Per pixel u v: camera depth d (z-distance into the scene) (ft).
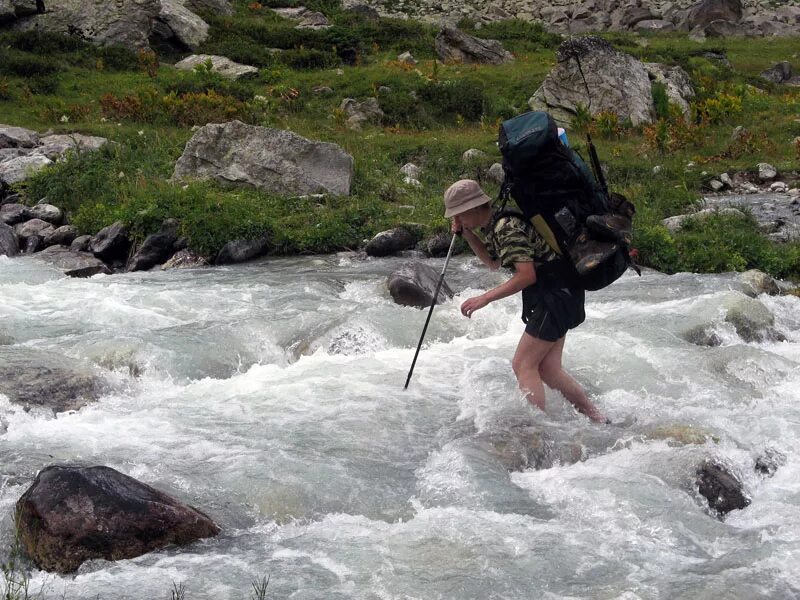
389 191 50.47
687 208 47.52
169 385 23.98
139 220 42.22
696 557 14.57
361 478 17.66
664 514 15.99
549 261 18.53
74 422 20.43
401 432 20.03
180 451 18.71
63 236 44.01
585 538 15.08
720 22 128.16
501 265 19.19
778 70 99.14
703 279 34.83
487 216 19.30
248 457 18.29
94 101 72.84
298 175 48.67
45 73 79.15
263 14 118.21
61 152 55.31
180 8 99.04
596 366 24.67
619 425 20.51
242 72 86.17
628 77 71.72
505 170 17.95
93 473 14.97
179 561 14.40
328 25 115.44
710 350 25.57
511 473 17.98
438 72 89.40
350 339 26.66
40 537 14.43
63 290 33.47
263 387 23.03
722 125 69.56
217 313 30.91
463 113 77.41
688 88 79.30
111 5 91.04
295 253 42.68
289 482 17.24
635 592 13.20
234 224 41.86
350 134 66.33
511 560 14.28
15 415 20.53
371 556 14.51
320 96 79.36
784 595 13.05
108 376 23.31
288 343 27.50
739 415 21.38
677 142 61.62
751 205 48.88
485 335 28.37
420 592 13.41
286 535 15.55
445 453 18.58
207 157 49.34
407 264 32.78
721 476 17.29
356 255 41.75
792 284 36.55
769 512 16.56
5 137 58.75
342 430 19.97
